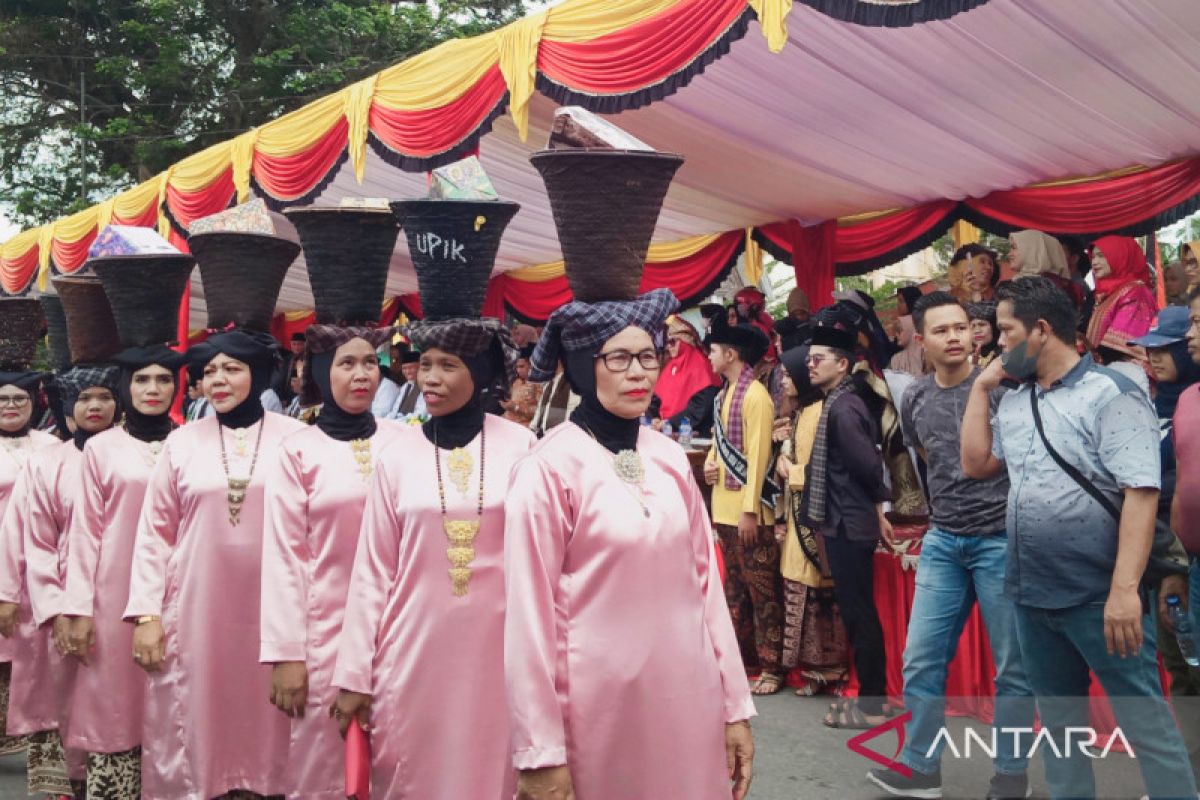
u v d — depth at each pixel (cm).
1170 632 432
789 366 548
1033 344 321
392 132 659
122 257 411
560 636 240
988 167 746
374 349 357
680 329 837
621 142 249
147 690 386
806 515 500
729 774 253
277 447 375
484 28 2058
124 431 432
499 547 302
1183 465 369
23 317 545
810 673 552
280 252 402
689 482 264
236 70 2084
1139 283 530
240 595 379
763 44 539
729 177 786
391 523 304
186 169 881
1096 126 649
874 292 1313
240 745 376
